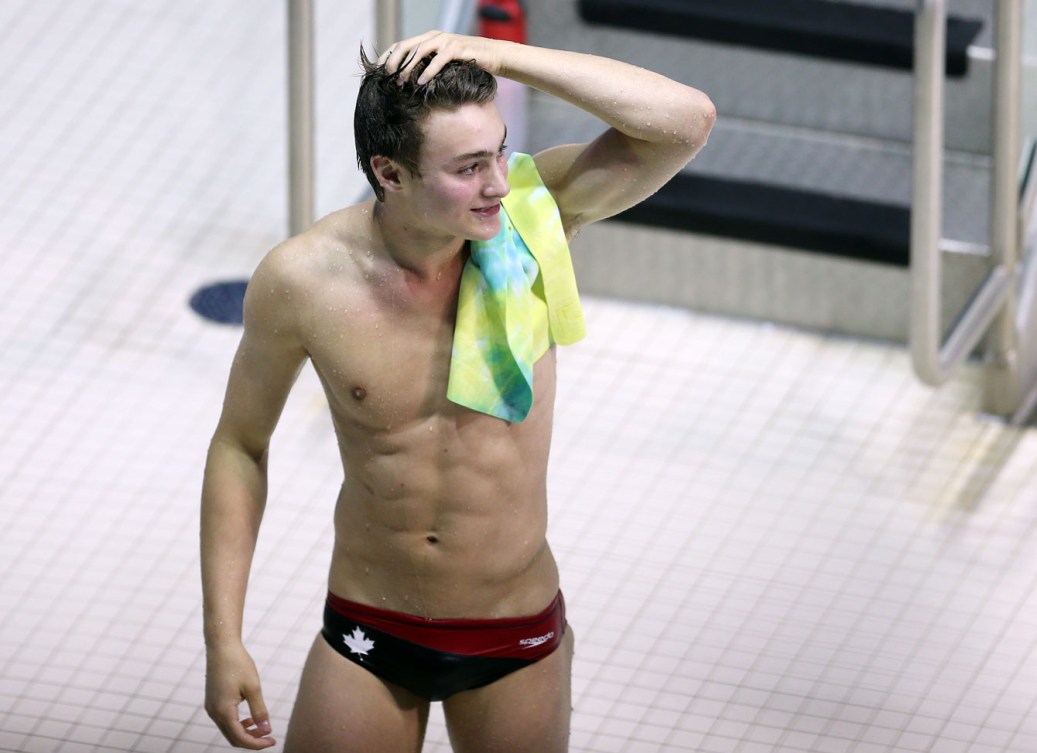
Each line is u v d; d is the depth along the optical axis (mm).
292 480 17609
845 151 20859
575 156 10102
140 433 18219
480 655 10562
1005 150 17797
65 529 16781
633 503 17438
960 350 17469
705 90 21266
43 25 24938
